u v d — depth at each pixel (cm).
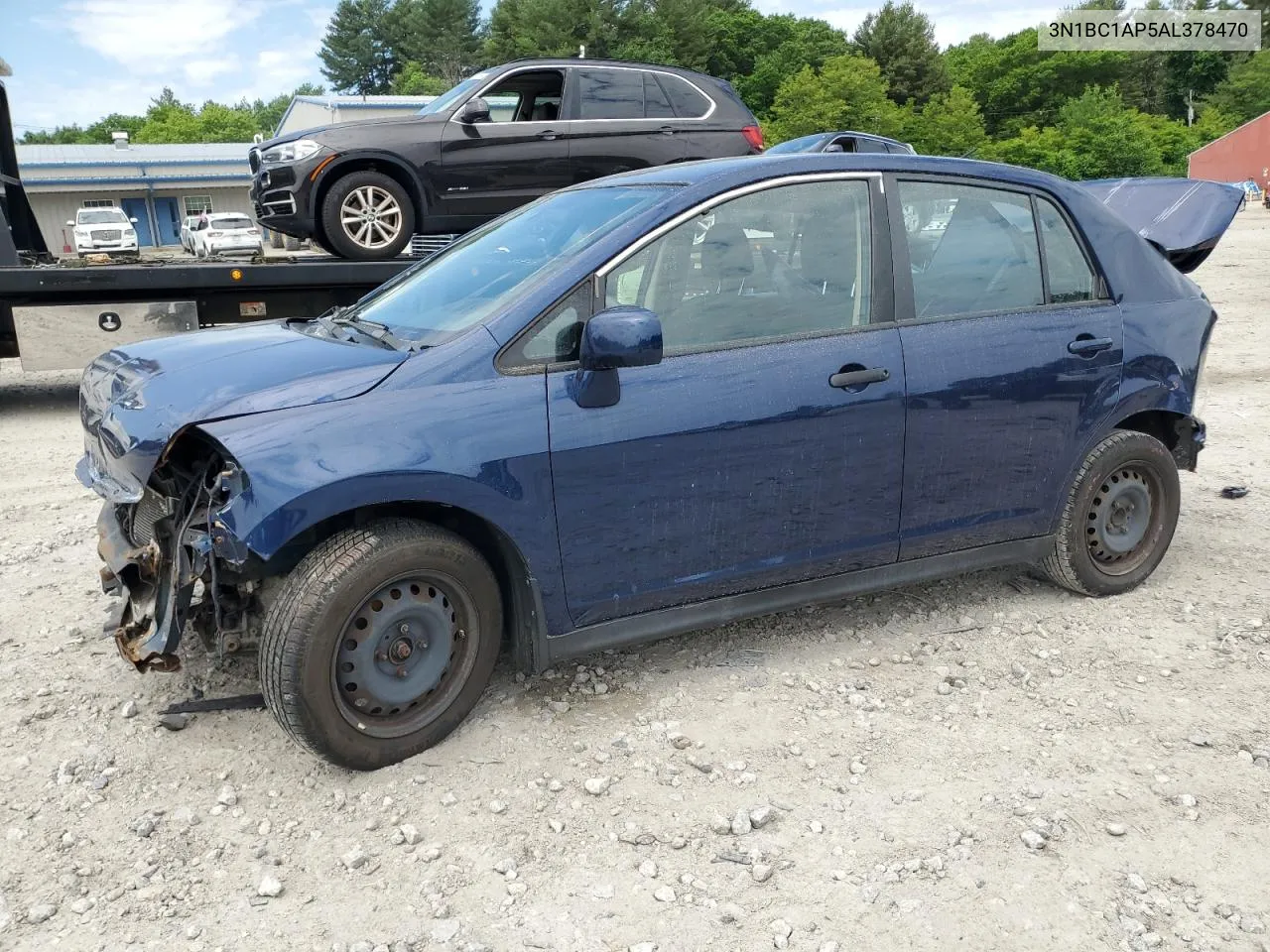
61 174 4881
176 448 316
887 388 366
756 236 355
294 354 328
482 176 962
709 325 345
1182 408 442
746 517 351
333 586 293
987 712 352
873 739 335
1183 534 529
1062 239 420
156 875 270
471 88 965
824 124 7412
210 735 337
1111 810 295
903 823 290
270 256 973
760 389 345
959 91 7906
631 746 329
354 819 294
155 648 303
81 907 257
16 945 245
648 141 1016
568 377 322
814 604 403
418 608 312
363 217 932
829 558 373
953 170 396
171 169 5053
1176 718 346
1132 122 7956
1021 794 303
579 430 320
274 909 258
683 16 9138
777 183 362
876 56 9656
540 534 320
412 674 315
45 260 959
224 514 286
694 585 350
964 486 394
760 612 368
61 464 714
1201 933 248
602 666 383
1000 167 409
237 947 245
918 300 381
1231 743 330
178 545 305
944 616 429
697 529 344
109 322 884
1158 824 289
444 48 11306
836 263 367
